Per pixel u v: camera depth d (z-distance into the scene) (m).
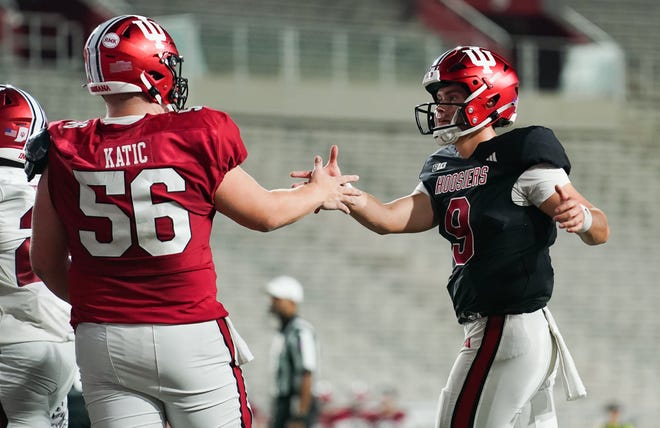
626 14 96.44
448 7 91.75
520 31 98.31
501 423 14.59
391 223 15.23
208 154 12.14
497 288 14.59
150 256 12.11
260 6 89.00
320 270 62.09
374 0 92.94
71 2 80.88
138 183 12.02
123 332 12.14
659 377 59.56
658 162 78.50
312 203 13.59
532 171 14.49
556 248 67.44
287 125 75.62
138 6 84.00
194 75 75.00
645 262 67.50
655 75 88.06
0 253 15.18
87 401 12.55
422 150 75.25
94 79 12.55
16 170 15.44
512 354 14.57
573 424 54.94
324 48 78.88
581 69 84.06
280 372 33.56
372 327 59.00
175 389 12.27
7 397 15.33
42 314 15.35
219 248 62.09
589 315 62.84
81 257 12.36
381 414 48.91
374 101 78.00
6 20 75.56
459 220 14.86
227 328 12.60
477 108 14.91
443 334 59.34
